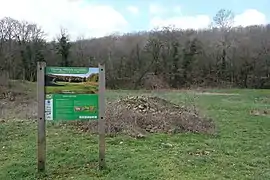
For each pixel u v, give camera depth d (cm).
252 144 1102
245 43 6819
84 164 788
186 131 1245
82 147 942
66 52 6272
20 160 820
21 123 1346
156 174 726
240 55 6506
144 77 6400
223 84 6303
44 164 730
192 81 6397
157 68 6569
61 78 716
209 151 970
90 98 730
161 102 1681
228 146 1051
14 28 6159
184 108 1684
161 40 6831
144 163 798
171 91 5059
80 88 725
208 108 2336
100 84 729
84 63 6494
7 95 3644
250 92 4781
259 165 843
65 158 834
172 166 787
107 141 1030
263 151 1002
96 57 6675
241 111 2173
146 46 6806
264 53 6444
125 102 1580
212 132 1276
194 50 6562
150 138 1099
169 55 6612
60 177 705
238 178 727
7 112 1869
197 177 719
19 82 4619
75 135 1115
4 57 5716
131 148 955
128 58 6706
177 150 955
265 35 7044
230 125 1516
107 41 7225
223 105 2602
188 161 838
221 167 807
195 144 1050
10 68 5725
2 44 5894
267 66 6238
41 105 712
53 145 966
